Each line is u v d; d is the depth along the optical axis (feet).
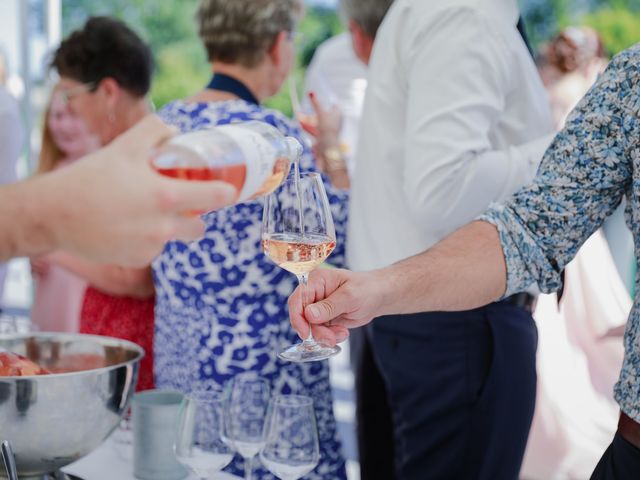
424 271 4.10
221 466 4.11
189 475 4.56
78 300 8.28
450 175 5.55
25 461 3.79
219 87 6.14
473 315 6.11
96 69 7.04
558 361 8.77
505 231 4.20
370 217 6.31
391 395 6.59
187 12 27.35
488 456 6.18
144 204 2.18
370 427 7.80
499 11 5.69
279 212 3.80
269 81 6.30
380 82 6.19
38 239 2.19
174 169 2.53
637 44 3.86
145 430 4.47
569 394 8.79
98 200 2.16
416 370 6.32
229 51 6.08
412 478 6.48
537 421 8.87
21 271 13.66
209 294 5.92
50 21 13.37
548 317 8.79
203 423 4.07
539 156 5.76
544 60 10.26
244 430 4.45
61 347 4.74
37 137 13.46
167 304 6.25
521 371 6.18
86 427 3.80
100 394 3.80
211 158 2.65
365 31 7.30
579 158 4.01
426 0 5.75
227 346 5.92
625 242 8.93
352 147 9.48
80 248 2.21
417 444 6.42
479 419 6.17
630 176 3.95
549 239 4.16
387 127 6.18
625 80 3.81
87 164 2.24
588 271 8.61
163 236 2.23
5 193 2.17
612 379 8.72
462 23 5.59
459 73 5.57
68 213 2.16
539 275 4.21
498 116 5.86
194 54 27.55
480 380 6.14
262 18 5.98
